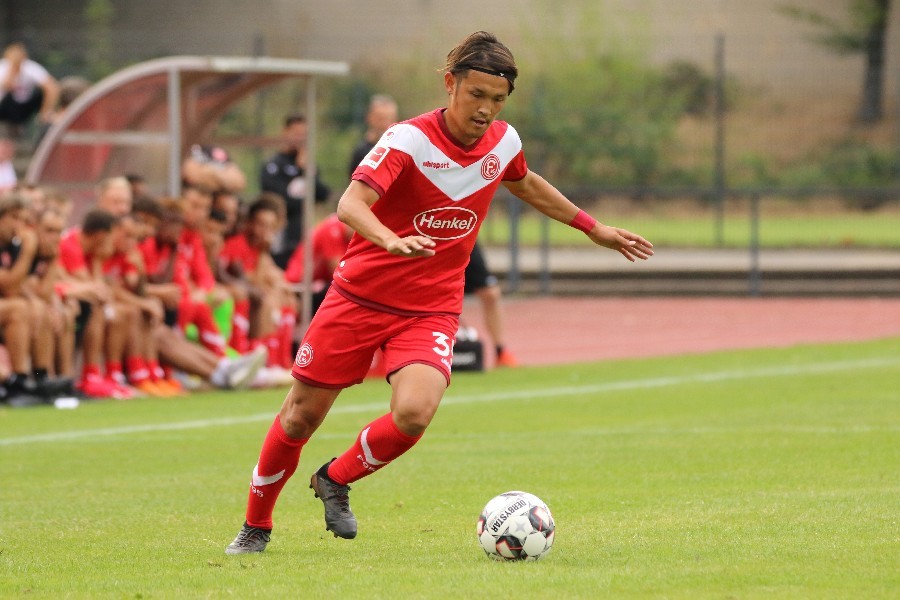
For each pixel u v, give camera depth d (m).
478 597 16.84
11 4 134.38
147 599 17.28
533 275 89.62
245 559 20.08
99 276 44.09
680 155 120.56
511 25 138.12
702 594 16.89
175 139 51.88
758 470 28.45
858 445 31.81
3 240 41.69
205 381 46.88
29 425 37.81
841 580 17.62
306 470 30.16
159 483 28.41
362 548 20.94
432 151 18.95
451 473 28.97
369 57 135.38
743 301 86.31
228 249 49.16
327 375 19.45
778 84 125.19
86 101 54.59
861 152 120.50
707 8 139.12
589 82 129.25
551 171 118.50
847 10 133.50
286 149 57.94
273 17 137.25
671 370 51.69
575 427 36.72
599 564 19.02
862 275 89.25
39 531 22.94
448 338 19.56
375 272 19.17
